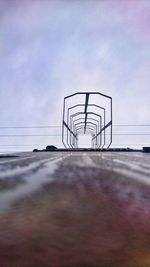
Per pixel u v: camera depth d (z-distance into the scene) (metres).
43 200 6.77
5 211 5.68
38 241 4.00
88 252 3.61
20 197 7.11
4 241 4.00
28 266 3.21
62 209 5.84
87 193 7.71
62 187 8.70
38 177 11.30
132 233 4.35
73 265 3.24
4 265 3.23
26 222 4.95
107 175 12.03
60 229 4.55
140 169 15.13
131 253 3.58
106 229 4.56
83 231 4.45
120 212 5.62
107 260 3.38
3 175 12.05
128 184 9.37
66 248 3.73
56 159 25.39
